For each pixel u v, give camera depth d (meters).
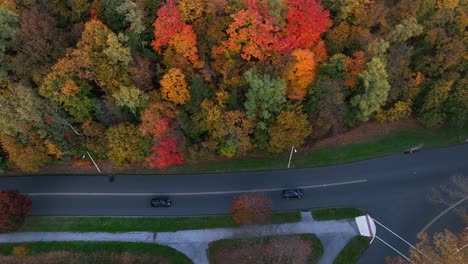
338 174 53.84
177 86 44.91
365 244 47.69
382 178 53.62
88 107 46.94
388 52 51.41
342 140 56.41
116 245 47.34
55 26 47.03
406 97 53.81
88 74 44.22
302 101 50.44
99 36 43.22
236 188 52.25
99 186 52.59
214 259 46.09
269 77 44.34
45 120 46.69
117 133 46.03
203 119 47.47
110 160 54.22
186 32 44.00
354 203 51.34
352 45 50.97
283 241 46.09
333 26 50.81
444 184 53.06
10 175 53.81
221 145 49.09
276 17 44.62
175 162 50.00
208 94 46.59
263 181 52.97
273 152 52.22
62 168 54.06
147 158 47.91
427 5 51.97
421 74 52.91
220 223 49.31
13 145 47.19
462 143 57.28
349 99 53.66
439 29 50.91
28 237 48.34
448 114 56.38
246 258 45.38
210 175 53.38
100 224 49.31
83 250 46.84
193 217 49.88
